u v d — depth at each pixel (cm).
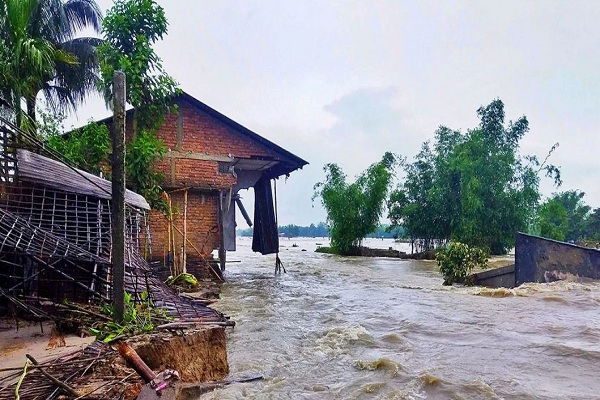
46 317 468
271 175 1758
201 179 1438
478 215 2598
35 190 639
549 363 529
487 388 442
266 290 1205
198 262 1395
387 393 435
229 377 470
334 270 1827
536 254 1220
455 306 929
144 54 1239
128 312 467
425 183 2991
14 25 1045
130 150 1200
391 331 701
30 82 1141
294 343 631
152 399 249
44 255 491
